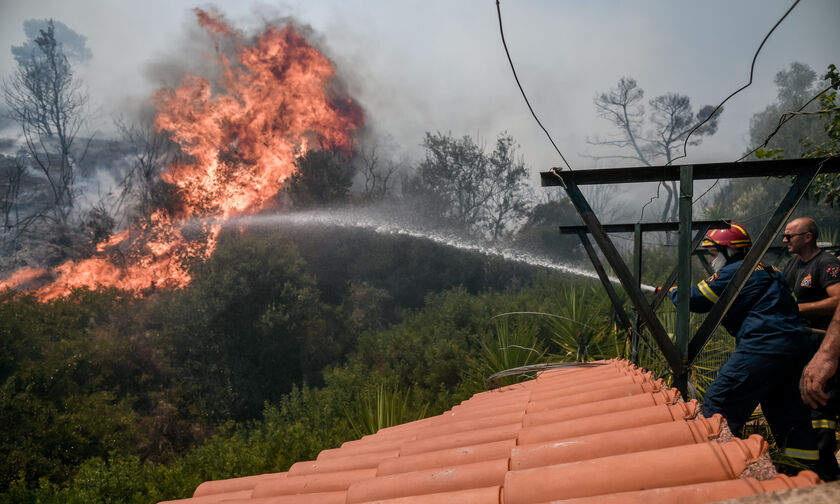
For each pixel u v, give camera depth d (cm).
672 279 407
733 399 270
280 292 2350
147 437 1753
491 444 226
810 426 265
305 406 1327
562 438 210
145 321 2267
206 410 1995
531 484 158
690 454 145
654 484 142
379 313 3058
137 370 1981
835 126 522
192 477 721
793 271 374
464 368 1366
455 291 2491
